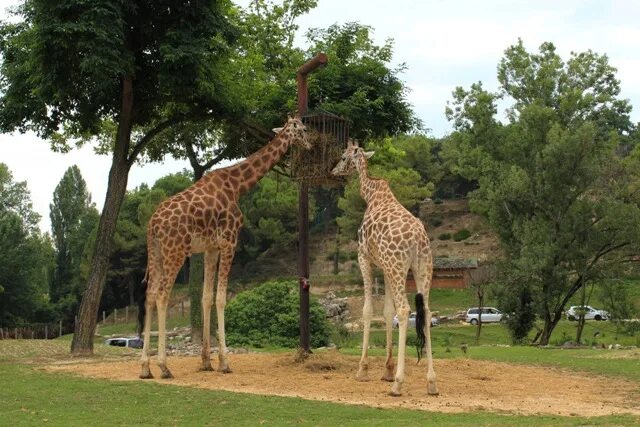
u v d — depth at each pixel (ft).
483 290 116.26
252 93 64.90
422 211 245.04
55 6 51.16
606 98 126.21
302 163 48.62
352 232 184.24
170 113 65.82
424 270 37.37
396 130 67.72
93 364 47.78
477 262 178.91
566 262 106.01
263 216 202.59
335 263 203.00
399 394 36.14
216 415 30.81
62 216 217.56
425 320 36.94
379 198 42.09
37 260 178.19
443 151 226.79
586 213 103.96
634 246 104.17
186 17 56.03
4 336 159.94
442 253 209.97
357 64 66.54
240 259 209.36
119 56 52.21
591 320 142.72
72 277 208.54
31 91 55.77
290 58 73.87
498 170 115.24
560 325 135.33
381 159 87.81
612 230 103.40
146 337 41.01
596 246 103.96
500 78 131.95
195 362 48.65
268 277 201.87
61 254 211.82
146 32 56.13
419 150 227.81
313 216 217.15
